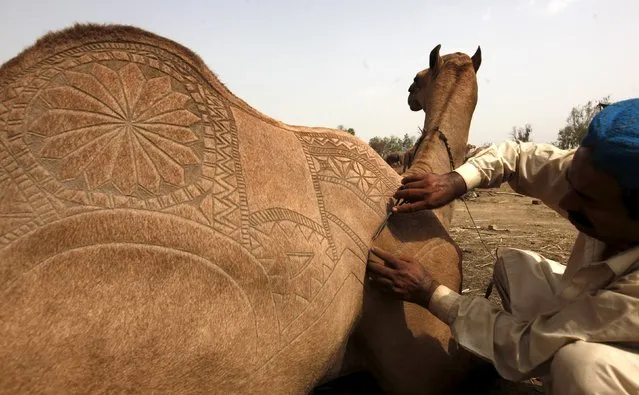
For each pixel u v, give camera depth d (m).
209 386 1.50
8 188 1.22
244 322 1.58
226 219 1.59
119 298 1.32
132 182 1.42
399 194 2.26
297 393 1.85
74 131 1.35
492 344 1.86
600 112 1.52
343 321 2.02
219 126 1.68
